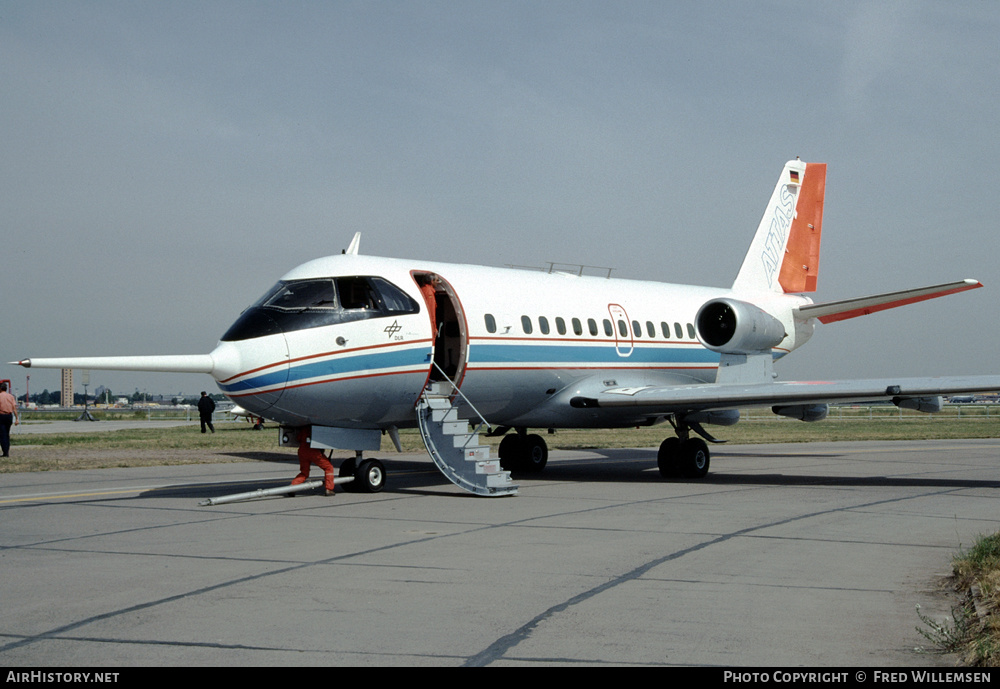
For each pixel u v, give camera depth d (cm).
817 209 2648
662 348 2102
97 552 949
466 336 1669
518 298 1814
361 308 1521
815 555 930
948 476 1891
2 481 1767
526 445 2077
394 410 1580
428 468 2091
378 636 630
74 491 1574
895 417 7231
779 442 3431
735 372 1930
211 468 2097
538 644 611
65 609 704
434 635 633
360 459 1598
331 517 1223
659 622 666
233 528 1120
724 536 1054
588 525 1145
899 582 801
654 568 861
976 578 770
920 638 625
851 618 677
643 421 1972
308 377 1439
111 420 6712
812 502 1400
